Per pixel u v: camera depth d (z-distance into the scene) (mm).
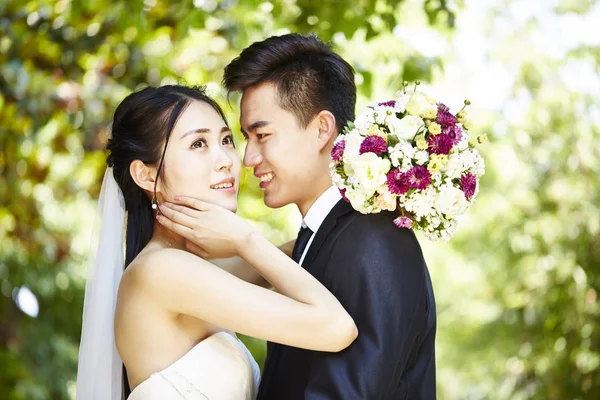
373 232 3264
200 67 7469
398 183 3111
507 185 10805
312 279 3182
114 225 3604
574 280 9969
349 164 3160
